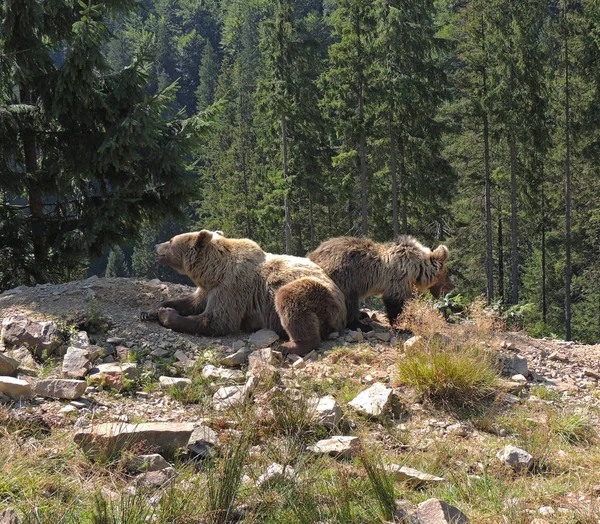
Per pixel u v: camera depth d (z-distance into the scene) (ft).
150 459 15.29
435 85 87.97
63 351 22.21
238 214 124.57
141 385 20.59
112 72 45.98
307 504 13.61
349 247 27.55
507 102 89.15
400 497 14.64
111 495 13.80
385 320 30.01
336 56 85.51
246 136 132.05
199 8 366.22
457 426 19.39
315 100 96.89
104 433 15.72
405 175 94.79
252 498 13.87
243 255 26.11
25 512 12.40
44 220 45.73
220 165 140.97
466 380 20.79
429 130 88.28
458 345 22.72
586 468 17.26
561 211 110.83
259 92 96.37
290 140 98.94
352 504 14.07
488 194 96.43
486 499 14.83
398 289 26.86
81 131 44.45
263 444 16.96
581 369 25.52
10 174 43.42
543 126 90.33
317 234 123.75
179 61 314.76
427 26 88.33
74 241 42.63
